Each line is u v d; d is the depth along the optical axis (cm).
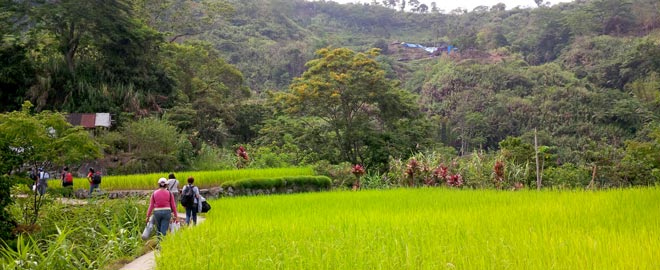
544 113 9069
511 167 3319
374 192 2564
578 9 13925
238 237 1184
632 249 896
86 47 5491
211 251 1061
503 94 10025
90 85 5022
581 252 894
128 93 5128
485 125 9412
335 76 4450
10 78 4797
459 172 3441
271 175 3316
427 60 15212
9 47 4859
